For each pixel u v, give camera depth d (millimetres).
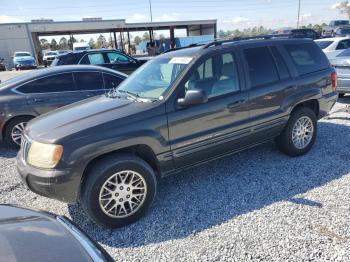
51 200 4348
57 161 3268
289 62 4895
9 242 1894
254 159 5105
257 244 3113
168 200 4070
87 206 3404
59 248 1923
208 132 4074
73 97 6645
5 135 6453
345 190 3992
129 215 3586
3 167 5684
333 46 11531
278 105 4695
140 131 3582
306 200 3826
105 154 3533
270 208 3711
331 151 5254
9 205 2523
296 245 3055
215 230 3385
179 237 3328
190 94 3715
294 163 4887
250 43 4641
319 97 5160
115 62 12445
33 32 45812
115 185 3477
